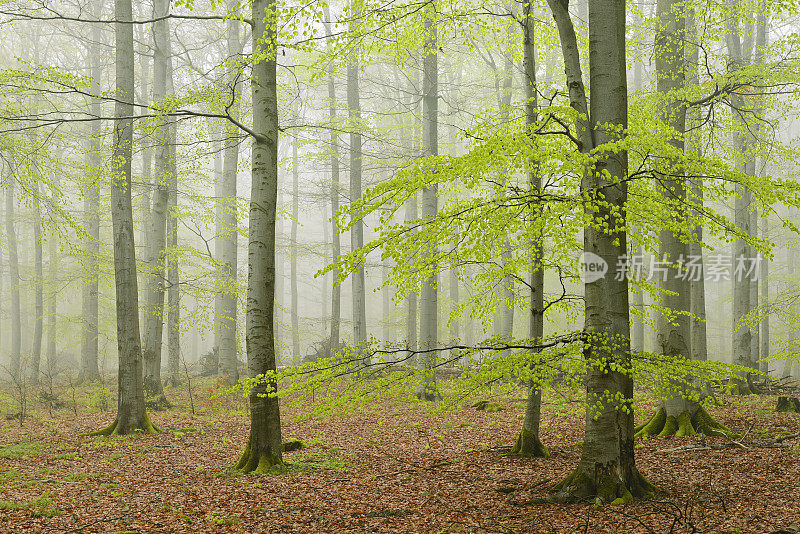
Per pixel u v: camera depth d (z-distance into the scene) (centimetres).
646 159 544
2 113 934
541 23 952
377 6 773
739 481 691
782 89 1133
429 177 526
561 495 611
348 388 615
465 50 2130
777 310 1513
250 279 846
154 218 1702
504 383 655
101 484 756
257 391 837
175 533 557
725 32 988
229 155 2045
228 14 852
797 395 1514
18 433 1142
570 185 595
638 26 1096
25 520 594
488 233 572
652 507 552
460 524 568
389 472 811
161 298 1630
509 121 640
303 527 574
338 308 2327
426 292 1543
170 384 1931
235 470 823
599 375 591
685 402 991
